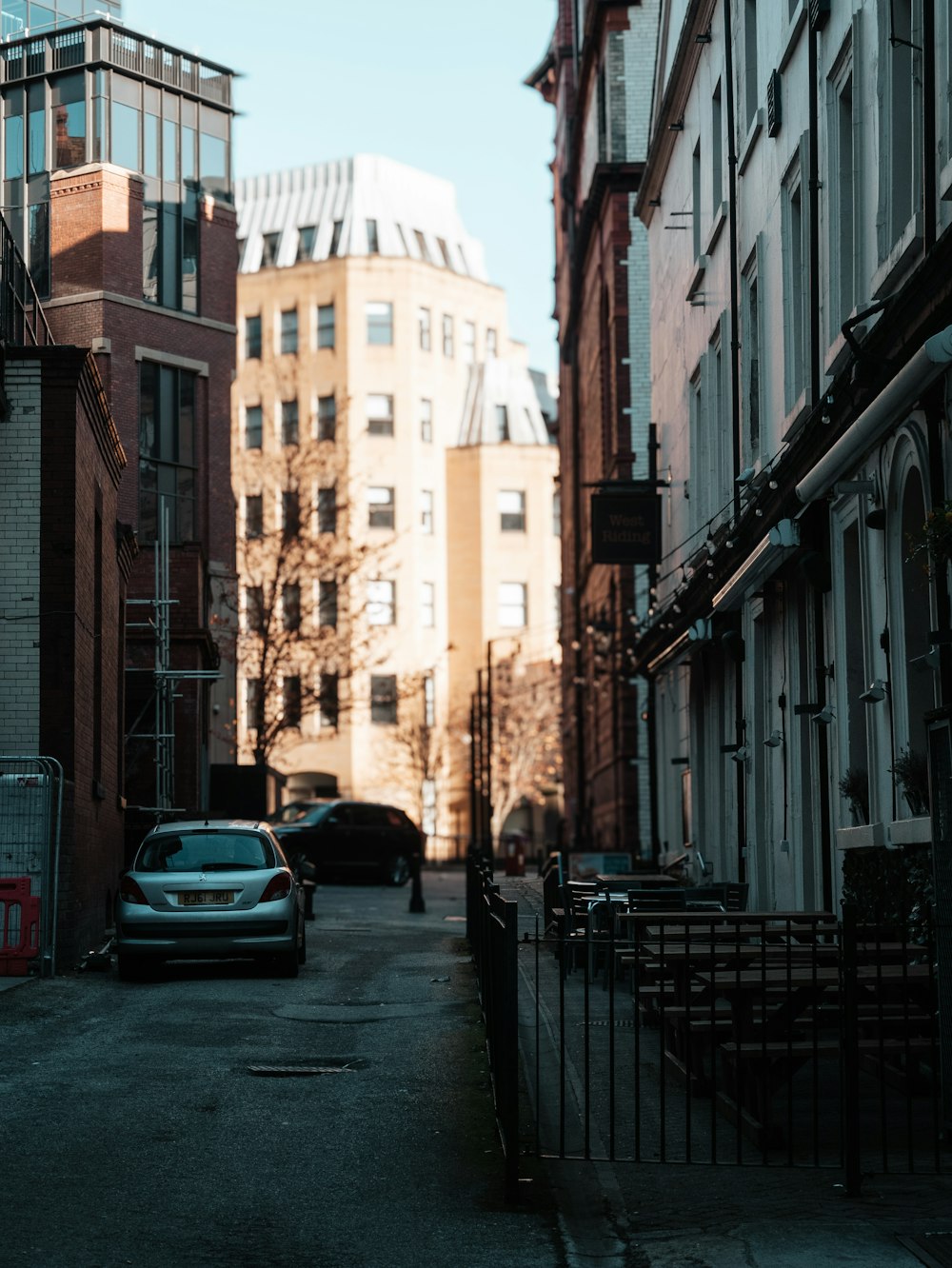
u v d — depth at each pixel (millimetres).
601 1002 15375
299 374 86750
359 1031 13805
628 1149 9195
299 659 56219
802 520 17156
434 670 82375
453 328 90438
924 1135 9578
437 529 88625
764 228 20578
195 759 35469
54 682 19500
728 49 22766
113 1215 7668
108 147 43500
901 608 13828
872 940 11766
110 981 18000
